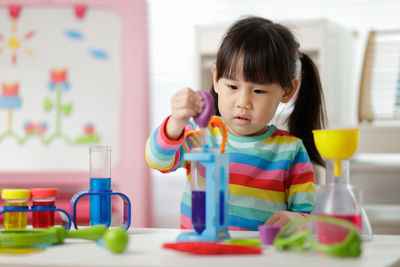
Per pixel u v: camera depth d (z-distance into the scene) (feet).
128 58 7.56
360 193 2.39
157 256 1.94
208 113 2.44
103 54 7.69
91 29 7.72
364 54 8.11
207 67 8.28
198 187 2.33
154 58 9.68
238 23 3.68
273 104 3.44
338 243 2.02
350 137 2.33
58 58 7.77
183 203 3.72
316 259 1.89
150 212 7.57
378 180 7.13
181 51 9.57
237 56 3.35
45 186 7.61
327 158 2.42
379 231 6.64
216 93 3.98
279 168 3.62
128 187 7.41
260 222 3.50
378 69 8.34
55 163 7.67
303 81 4.28
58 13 7.78
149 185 7.58
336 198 2.28
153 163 3.05
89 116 7.67
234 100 3.40
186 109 2.45
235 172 3.59
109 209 2.75
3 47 7.84
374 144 7.41
